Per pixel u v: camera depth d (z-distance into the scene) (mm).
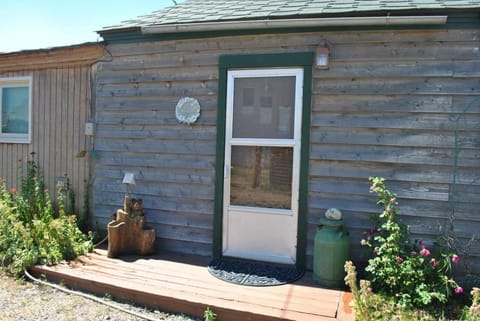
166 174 4426
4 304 3189
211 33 4117
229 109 4078
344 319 2721
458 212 3457
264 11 4062
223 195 4113
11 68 5645
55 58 5246
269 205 3967
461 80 3439
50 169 5398
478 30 3389
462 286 3314
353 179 3713
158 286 3285
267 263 3947
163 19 4457
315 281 3479
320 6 4000
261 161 3984
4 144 5812
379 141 3637
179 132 4348
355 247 3711
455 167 3457
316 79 3789
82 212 5102
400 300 2949
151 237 4219
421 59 3527
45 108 5414
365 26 3615
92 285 3422
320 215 3797
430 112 3510
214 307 2932
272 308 2891
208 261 4012
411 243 3451
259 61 3934
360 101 3680
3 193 5098
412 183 3568
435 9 3387
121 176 4672
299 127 3826
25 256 3803
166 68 4391
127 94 4609
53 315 3008
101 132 4773
